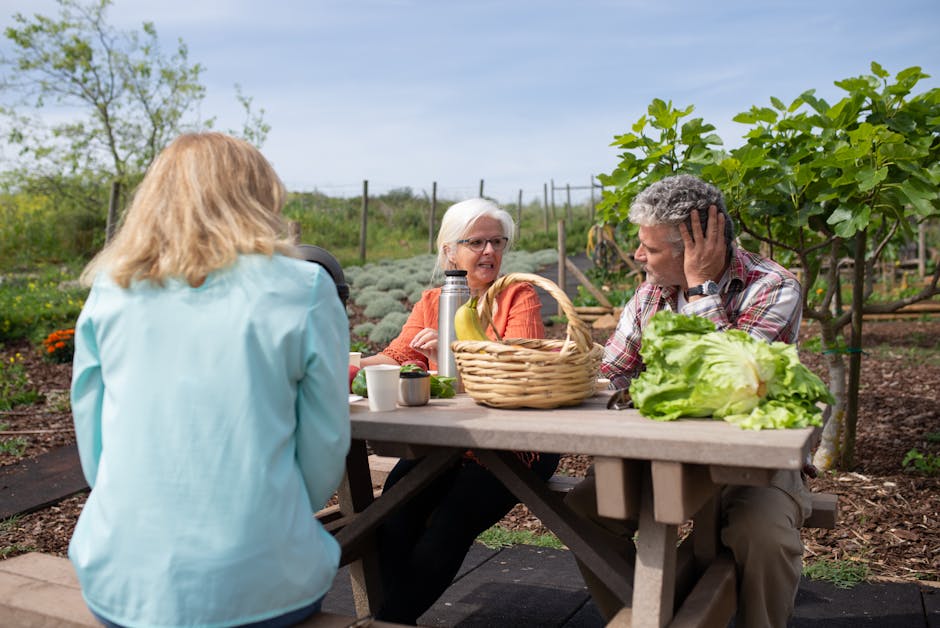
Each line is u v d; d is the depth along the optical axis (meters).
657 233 2.66
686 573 2.29
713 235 2.59
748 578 2.32
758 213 4.13
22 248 18.00
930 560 3.62
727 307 2.73
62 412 7.15
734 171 3.99
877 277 16.91
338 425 1.87
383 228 30.81
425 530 2.91
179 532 1.68
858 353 4.81
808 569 3.52
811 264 4.94
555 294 2.32
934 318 12.59
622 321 3.03
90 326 1.86
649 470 1.97
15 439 6.16
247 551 1.68
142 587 1.67
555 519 2.28
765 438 1.72
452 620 3.14
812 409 1.91
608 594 2.55
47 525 4.45
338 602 3.37
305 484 1.90
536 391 2.18
